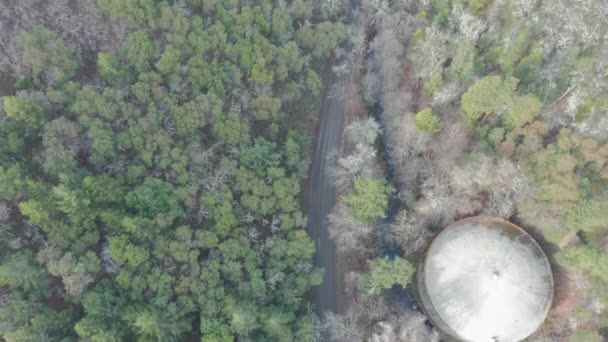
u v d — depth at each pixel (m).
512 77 74.06
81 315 64.56
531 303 75.50
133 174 69.88
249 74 81.25
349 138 89.75
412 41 86.44
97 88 72.00
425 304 79.81
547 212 75.38
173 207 69.88
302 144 83.69
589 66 78.56
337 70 92.19
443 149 82.06
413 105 87.25
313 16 90.19
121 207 67.94
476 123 82.19
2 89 70.69
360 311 78.50
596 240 74.25
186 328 66.69
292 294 72.19
